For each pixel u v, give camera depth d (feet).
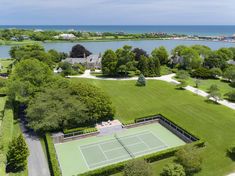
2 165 103.45
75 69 328.29
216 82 279.28
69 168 119.85
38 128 136.98
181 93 230.68
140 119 166.40
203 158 121.49
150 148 137.49
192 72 309.63
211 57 333.42
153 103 203.41
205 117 172.35
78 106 146.61
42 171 113.29
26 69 174.81
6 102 184.14
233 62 343.26
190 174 108.37
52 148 125.18
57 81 178.19
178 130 152.97
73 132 146.92
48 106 144.87
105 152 134.21
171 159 120.26
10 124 143.74
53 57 374.84
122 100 211.41
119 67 295.28
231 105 197.57
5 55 504.02
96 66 365.40
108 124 162.09
